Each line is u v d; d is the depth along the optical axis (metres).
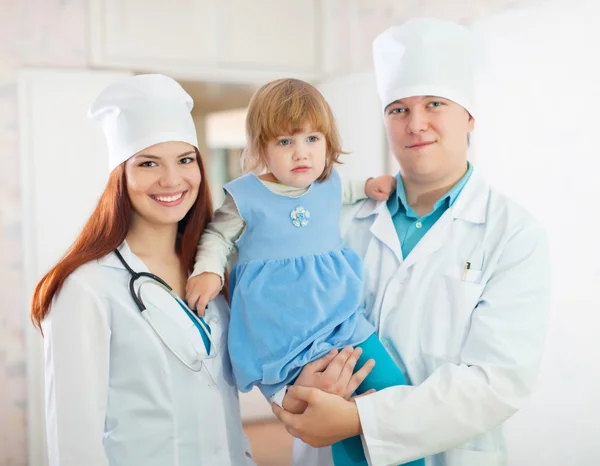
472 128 1.83
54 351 1.50
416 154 1.69
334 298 1.62
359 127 3.79
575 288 2.68
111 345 1.55
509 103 2.88
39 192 3.61
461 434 1.50
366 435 1.48
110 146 1.64
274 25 4.07
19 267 3.61
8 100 3.58
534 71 2.76
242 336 1.62
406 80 1.70
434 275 1.69
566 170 2.67
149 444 1.53
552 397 2.76
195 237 1.71
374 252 1.80
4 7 3.55
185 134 1.60
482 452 1.64
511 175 2.89
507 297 1.57
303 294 1.61
